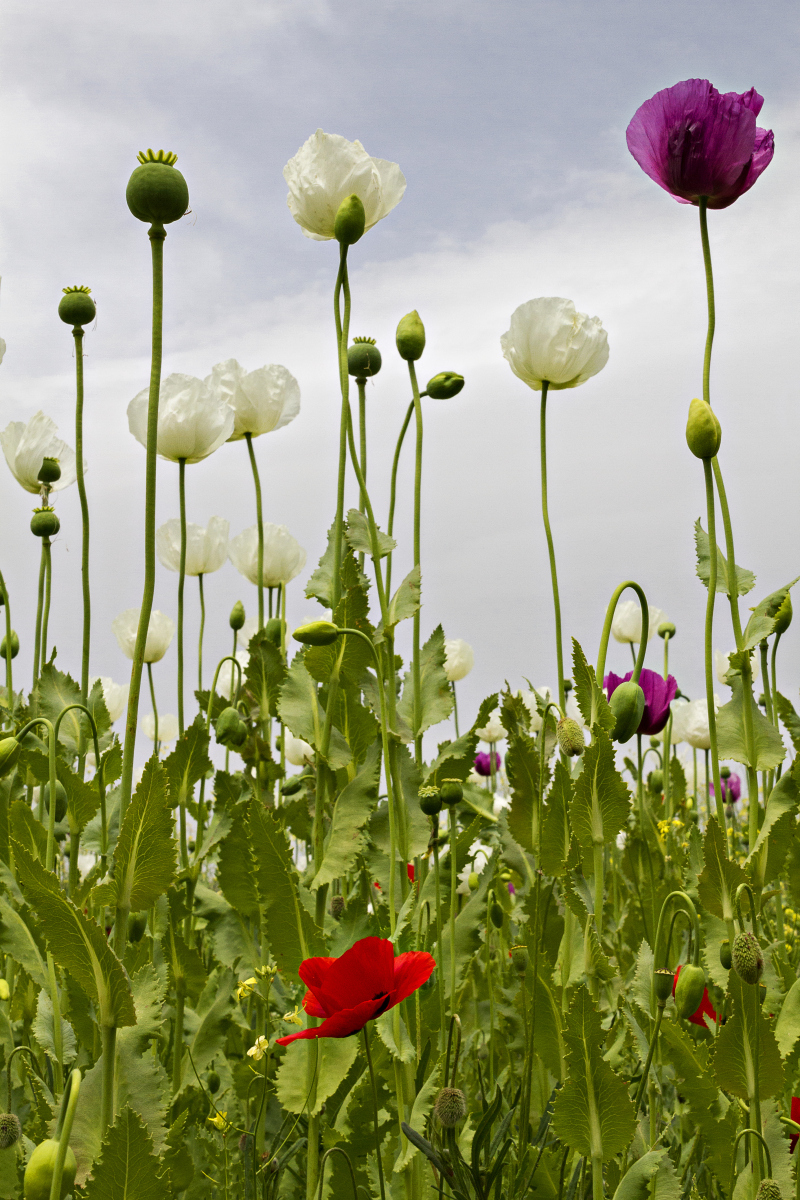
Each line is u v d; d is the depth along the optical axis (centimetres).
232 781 167
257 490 178
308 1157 142
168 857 125
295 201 152
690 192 143
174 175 126
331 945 150
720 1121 137
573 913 145
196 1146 153
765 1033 134
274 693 172
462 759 163
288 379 178
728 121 140
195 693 182
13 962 157
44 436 177
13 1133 124
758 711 142
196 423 166
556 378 158
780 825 142
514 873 168
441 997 148
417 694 158
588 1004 132
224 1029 159
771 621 142
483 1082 162
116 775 161
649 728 155
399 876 152
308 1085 143
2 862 147
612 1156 132
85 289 158
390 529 162
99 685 167
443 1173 135
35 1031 141
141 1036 131
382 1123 149
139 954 139
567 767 143
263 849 143
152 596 126
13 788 151
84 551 161
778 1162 135
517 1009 160
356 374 160
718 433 140
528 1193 141
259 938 164
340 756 147
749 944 131
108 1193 124
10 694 175
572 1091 132
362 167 150
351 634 147
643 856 186
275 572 196
